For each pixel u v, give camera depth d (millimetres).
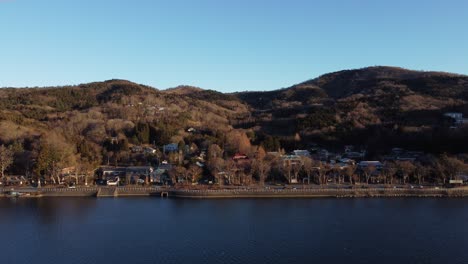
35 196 188500
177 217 150500
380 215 152375
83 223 143125
